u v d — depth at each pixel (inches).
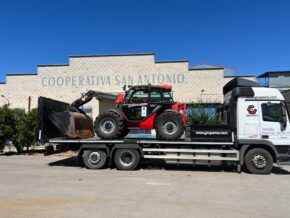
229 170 480.4
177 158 465.7
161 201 285.1
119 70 886.4
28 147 743.7
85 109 868.0
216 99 850.8
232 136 458.3
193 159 462.9
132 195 307.1
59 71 904.9
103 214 244.5
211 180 394.3
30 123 706.8
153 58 877.8
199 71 863.7
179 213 249.0
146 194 311.9
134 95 499.8
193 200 290.4
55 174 430.3
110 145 487.5
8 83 920.3
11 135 698.2
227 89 536.4
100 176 416.2
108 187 343.9
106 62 892.6
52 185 352.5
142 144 482.0
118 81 884.6
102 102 860.6
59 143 497.0
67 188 336.8
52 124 522.3
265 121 451.8
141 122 492.4
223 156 457.7
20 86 916.0
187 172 460.4
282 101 453.1
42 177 405.1
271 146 446.6
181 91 865.5
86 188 337.7
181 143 466.0
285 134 447.2
